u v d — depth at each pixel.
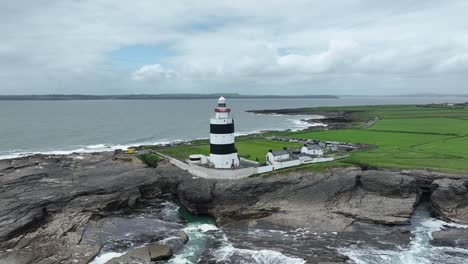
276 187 51.56
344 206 48.38
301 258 37.53
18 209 44.69
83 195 51.19
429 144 80.31
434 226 44.72
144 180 57.16
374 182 51.44
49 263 35.75
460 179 51.00
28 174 59.66
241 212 48.00
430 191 52.44
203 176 56.72
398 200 48.97
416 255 37.88
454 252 38.38
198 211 51.19
